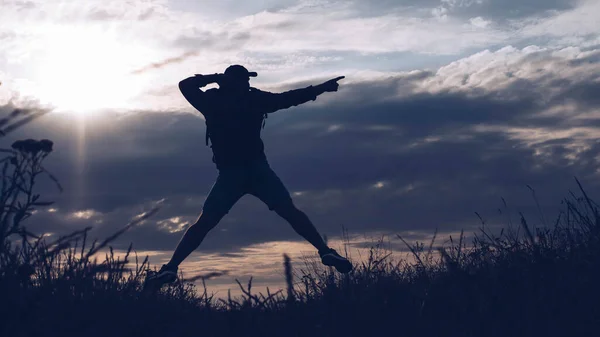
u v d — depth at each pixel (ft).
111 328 11.62
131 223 10.57
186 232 19.30
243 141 20.53
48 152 9.82
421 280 14.23
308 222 19.84
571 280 12.62
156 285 15.46
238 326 11.96
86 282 11.98
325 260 18.47
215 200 19.99
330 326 12.19
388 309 12.60
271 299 12.44
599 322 11.19
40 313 10.73
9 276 10.27
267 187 20.61
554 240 16.06
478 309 11.99
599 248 14.37
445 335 11.75
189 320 13.06
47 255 10.32
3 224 9.77
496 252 15.33
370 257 16.57
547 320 11.39
